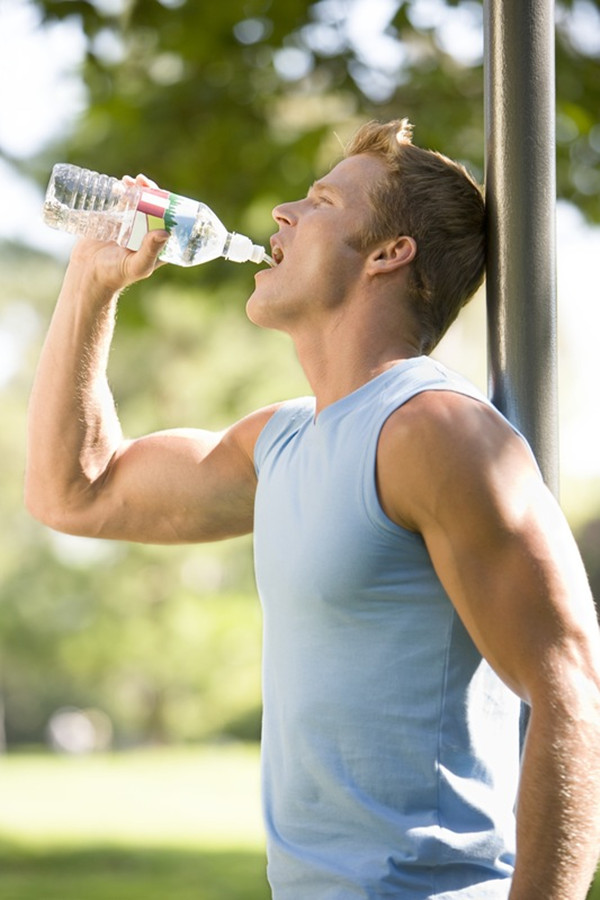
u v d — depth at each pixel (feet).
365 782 8.91
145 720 121.19
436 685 8.89
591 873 8.12
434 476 8.48
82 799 65.98
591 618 8.34
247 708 114.32
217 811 61.87
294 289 9.96
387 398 9.01
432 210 9.90
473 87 28.73
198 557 106.11
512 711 9.38
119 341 97.35
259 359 92.22
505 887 9.00
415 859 8.77
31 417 11.76
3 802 64.03
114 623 106.73
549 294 9.86
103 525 11.84
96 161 30.09
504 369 9.88
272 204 29.60
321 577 8.95
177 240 11.29
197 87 29.09
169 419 95.20
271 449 10.29
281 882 9.30
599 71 27.53
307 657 9.09
